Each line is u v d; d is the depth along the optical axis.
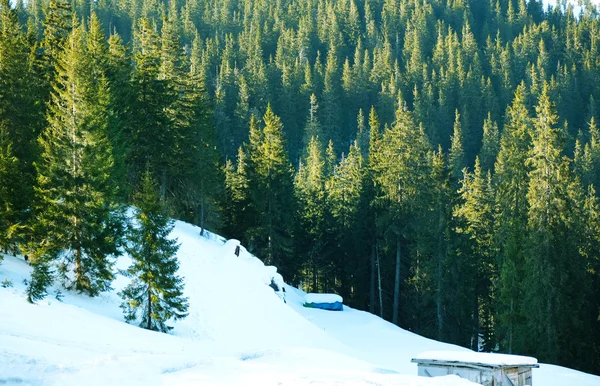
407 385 12.82
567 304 43.78
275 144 62.34
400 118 59.00
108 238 30.16
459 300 54.12
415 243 57.78
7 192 30.61
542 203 44.94
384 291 62.72
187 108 53.81
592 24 196.25
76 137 31.11
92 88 35.16
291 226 62.72
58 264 29.80
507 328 45.94
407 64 175.88
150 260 28.95
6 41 40.94
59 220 29.41
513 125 55.81
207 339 29.53
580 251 49.06
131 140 45.44
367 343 38.56
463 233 57.56
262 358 18.94
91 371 12.56
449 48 181.38
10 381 11.34
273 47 196.38
